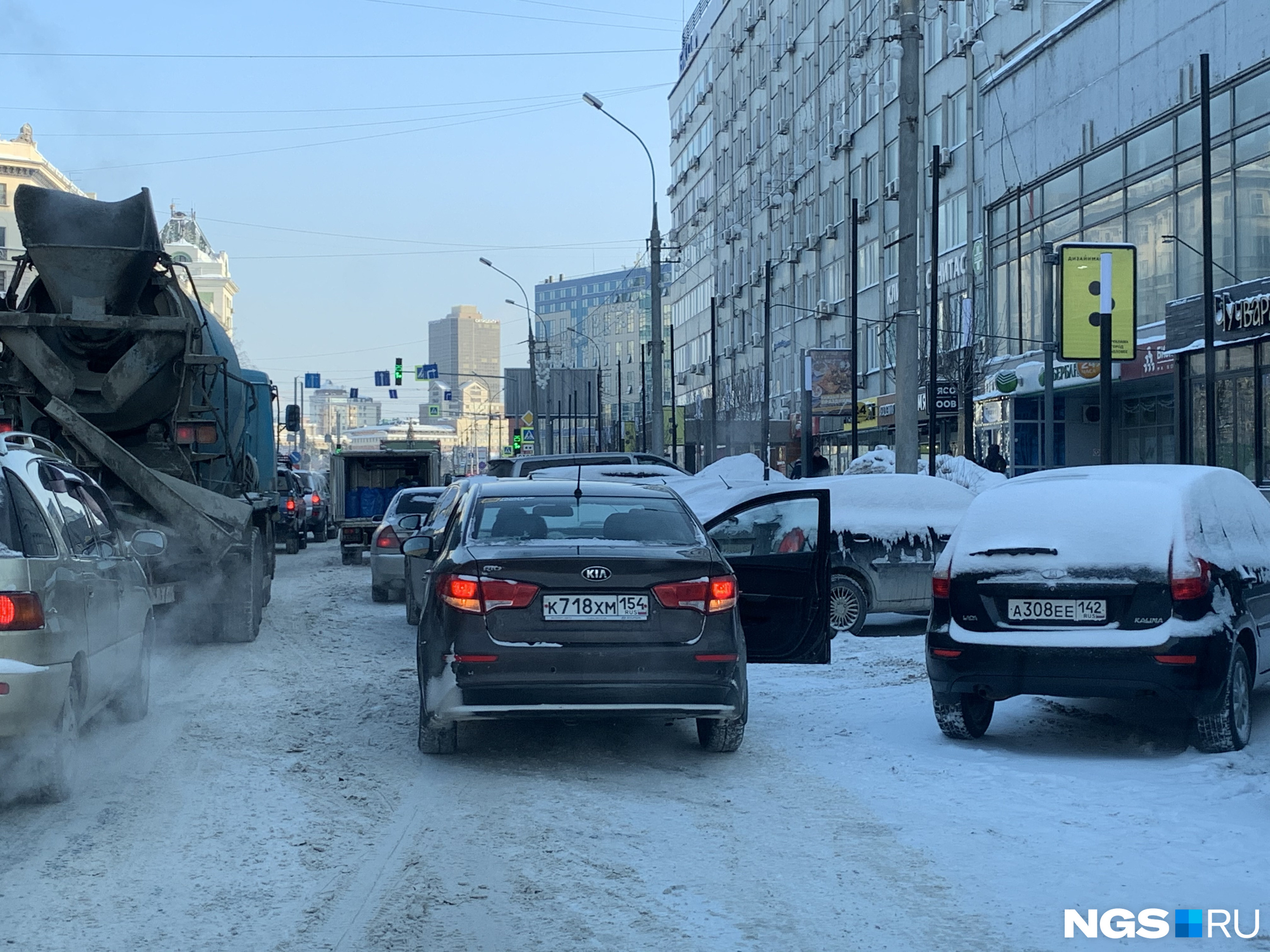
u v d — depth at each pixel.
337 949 4.58
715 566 7.59
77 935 4.70
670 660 7.30
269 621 16.73
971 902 5.10
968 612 8.05
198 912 4.97
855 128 52.88
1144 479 8.22
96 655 7.34
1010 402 35.22
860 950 4.57
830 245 56.41
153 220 13.35
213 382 14.52
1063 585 7.77
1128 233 31.66
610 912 4.99
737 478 28.83
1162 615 7.59
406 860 5.71
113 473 13.35
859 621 13.91
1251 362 25.27
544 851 5.86
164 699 10.29
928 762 7.75
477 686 7.23
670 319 97.25
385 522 19.45
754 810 6.61
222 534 13.45
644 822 6.38
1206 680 7.54
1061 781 7.12
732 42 74.75
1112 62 32.19
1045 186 36.00
